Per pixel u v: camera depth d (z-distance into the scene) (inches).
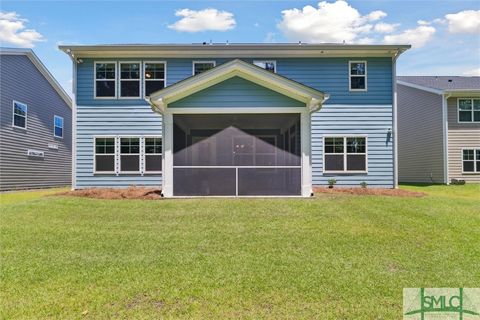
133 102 542.0
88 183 534.3
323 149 540.7
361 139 544.7
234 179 407.8
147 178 537.6
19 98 674.8
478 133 712.4
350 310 137.8
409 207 334.3
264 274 173.9
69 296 149.2
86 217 302.4
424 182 774.5
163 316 132.1
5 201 444.8
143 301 144.8
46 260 194.9
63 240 235.3
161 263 189.6
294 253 207.8
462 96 716.7
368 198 390.0
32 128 721.6
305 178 402.6
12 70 652.7
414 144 809.5
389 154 543.2
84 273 174.9
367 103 546.3
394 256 202.8
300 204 346.6
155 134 540.4
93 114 538.9
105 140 539.8
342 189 491.2
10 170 643.5
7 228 265.0
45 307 138.9
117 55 540.4
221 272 176.2
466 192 550.3
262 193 406.9
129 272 176.1
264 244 225.5
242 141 410.6
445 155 711.7
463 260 196.7
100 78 542.6
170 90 389.7
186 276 170.9
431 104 751.1
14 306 139.7
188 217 299.1
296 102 403.5
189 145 407.8
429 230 256.7
